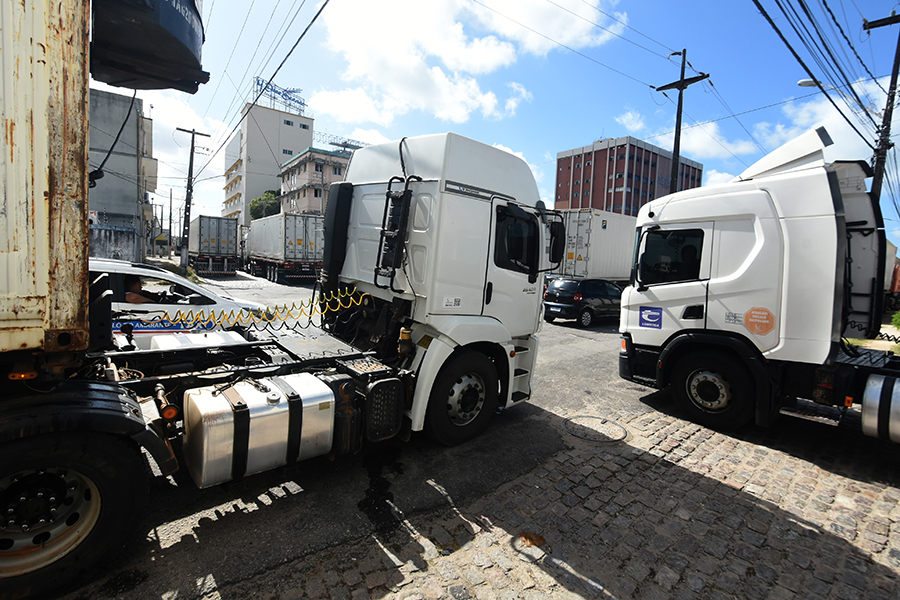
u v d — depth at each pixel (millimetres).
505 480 3822
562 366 8211
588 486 3789
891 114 11680
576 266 16594
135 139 26375
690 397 5457
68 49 2154
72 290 2268
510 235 4707
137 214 26688
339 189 5141
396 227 4277
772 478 4066
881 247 5129
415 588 2518
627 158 63531
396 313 4254
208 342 4277
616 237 17656
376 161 4875
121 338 4629
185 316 6426
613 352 9734
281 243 24078
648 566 2811
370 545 2873
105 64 3291
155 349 3826
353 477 3742
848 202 5258
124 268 6262
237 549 2760
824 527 3309
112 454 2400
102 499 2395
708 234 5262
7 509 2234
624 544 3021
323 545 2842
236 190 76688
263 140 67125
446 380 4227
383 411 3734
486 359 4598
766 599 2561
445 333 4090
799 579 2742
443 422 4277
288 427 3150
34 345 2184
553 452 4441
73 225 2244
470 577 2631
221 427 2857
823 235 4488
